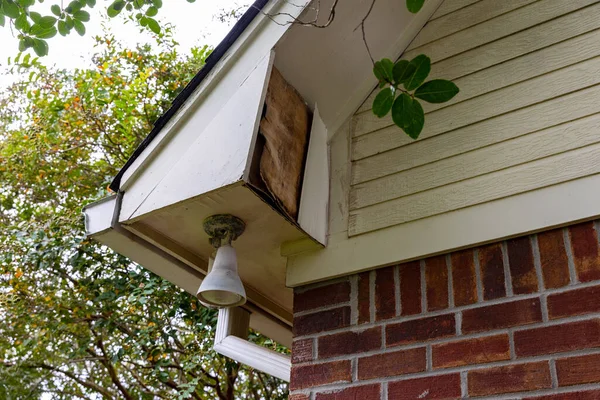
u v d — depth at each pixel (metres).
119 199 2.40
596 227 1.97
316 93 2.57
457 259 2.16
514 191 2.14
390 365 2.10
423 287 2.17
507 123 2.29
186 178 2.21
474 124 2.36
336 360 2.20
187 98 2.35
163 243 2.47
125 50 7.33
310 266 2.41
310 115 2.55
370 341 2.17
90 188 7.39
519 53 2.41
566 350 1.84
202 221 2.38
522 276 2.01
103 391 7.48
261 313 3.06
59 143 7.18
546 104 2.24
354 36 2.52
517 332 1.94
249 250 2.57
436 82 1.79
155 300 6.07
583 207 1.99
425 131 2.45
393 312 2.18
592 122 2.12
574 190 2.04
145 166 2.37
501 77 2.40
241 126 2.15
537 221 2.05
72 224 6.07
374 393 2.07
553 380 1.82
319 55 2.46
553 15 2.41
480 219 2.15
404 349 2.10
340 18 2.42
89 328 6.75
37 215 7.00
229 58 2.30
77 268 6.20
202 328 5.92
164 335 6.13
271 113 2.28
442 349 2.03
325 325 2.29
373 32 2.59
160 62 7.31
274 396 7.38
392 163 2.46
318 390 2.18
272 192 2.16
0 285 6.62
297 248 2.45
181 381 6.90
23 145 7.09
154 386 7.24
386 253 2.28
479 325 2.01
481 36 2.54
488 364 1.94
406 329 2.13
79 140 7.24
